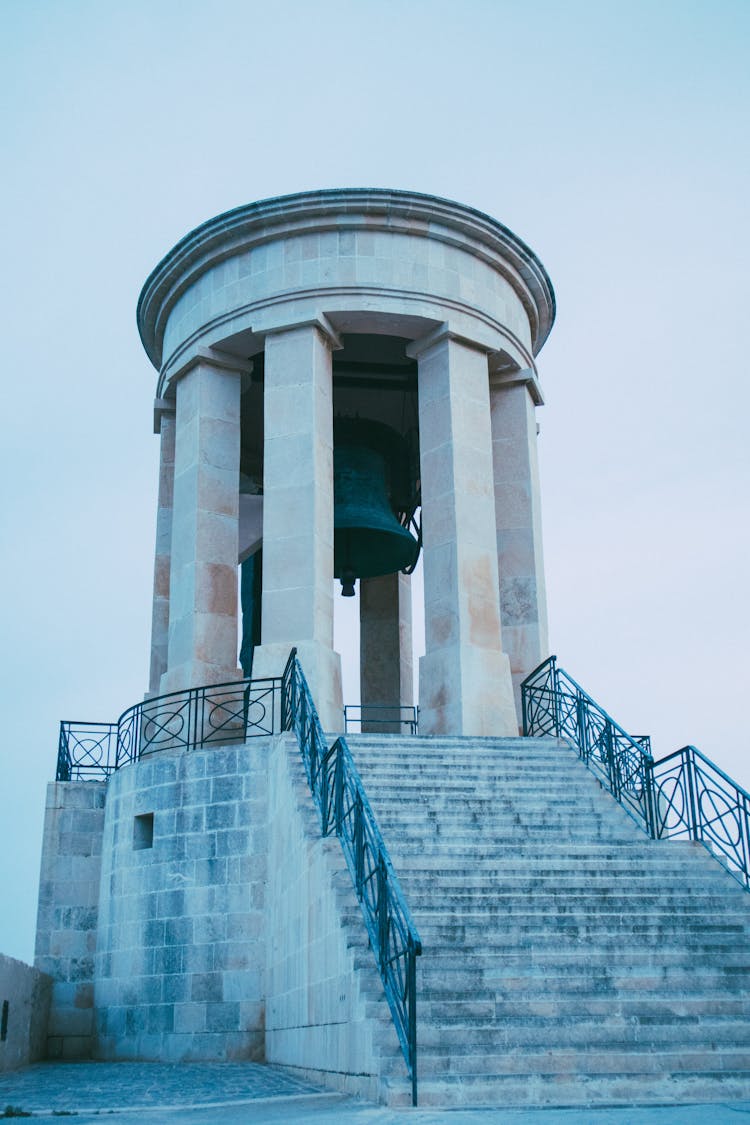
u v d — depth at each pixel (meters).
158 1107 9.62
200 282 21.83
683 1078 9.30
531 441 22.50
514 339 22.17
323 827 12.83
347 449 22.75
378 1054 9.30
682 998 10.41
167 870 16.98
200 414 21.25
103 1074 13.73
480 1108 8.66
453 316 21.06
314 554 19.42
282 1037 14.29
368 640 26.08
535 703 20.55
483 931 11.22
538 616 21.41
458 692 19.34
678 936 11.44
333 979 11.09
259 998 15.89
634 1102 8.97
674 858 13.73
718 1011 10.36
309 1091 10.68
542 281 22.88
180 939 16.58
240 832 16.58
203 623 20.36
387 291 20.73
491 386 22.70
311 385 20.27
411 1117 8.12
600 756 16.47
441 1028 9.63
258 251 21.17
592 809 15.01
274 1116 8.64
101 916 18.14
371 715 25.44
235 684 18.39
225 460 21.31
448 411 20.72
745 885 12.98
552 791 15.50
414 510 24.75
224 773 16.94
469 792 15.06
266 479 20.02
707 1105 8.80
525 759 16.45
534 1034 9.72
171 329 22.55
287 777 14.93
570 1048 9.62
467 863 12.80
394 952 9.65
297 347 20.53
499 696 19.58
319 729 14.09
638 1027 9.94
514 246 22.03
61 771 19.89
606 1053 9.54
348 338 22.61
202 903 16.56
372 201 20.80
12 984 14.72
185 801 17.14
